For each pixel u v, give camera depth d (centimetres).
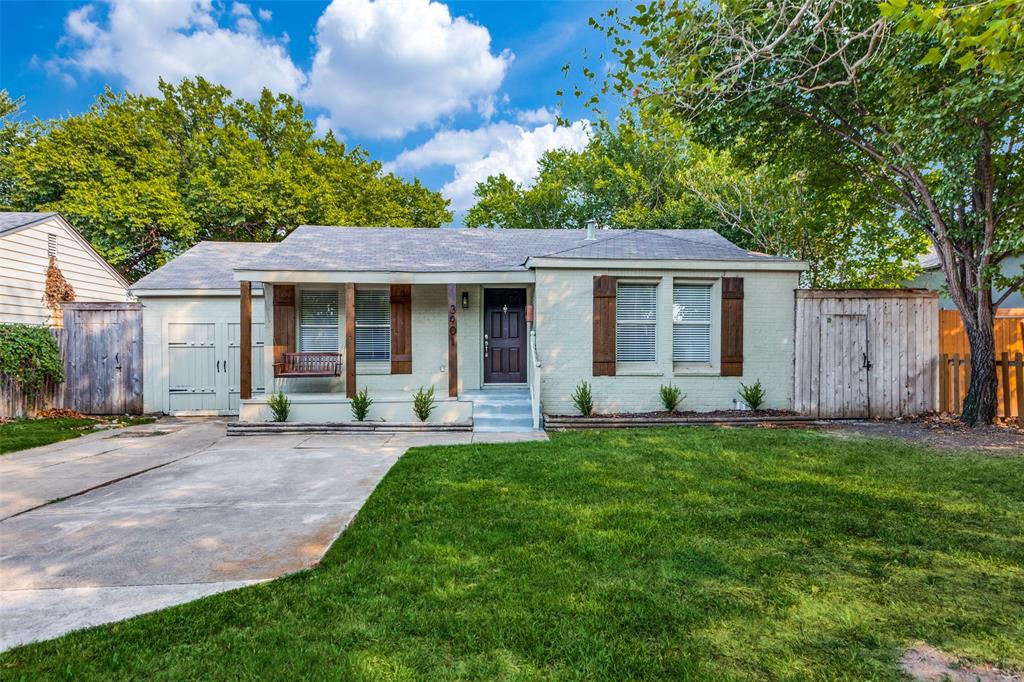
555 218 2856
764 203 1567
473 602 274
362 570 315
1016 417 827
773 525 387
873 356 931
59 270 1209
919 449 648
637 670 216
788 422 861
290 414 891
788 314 943
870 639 239
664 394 916
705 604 270
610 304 925
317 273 912
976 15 322
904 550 340
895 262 1402
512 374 1072
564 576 303
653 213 2088
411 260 1035
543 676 213
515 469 565
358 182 2480
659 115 577
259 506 462
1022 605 270
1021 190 789
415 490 490
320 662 224
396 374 1012
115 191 1702
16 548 366
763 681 209
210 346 1092
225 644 240
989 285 800
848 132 875
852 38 593
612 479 520
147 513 445
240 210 1919
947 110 638
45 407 1034
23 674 219
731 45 628
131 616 269
